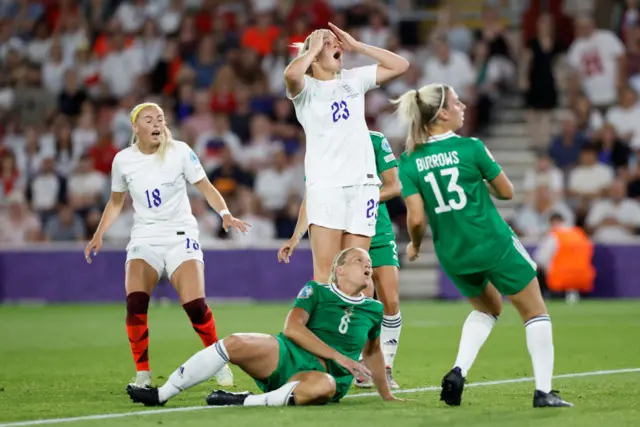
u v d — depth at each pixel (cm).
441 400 2531
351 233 2742
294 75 2666
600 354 3781
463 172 2530
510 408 2452
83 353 3978
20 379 3206
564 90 7906
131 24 8562
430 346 4134
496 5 8469
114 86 8150
